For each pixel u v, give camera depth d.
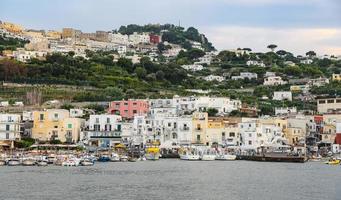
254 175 196.62
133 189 152.00
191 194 144.00
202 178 183.00
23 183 162.00
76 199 132.50
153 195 141.00
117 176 186.50
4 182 163.62
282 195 144.50
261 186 163.12
